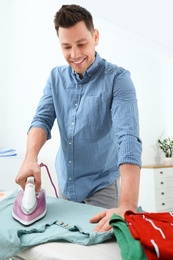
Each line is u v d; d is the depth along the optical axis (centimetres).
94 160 107
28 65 253
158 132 368
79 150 106
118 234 57
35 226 69
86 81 104
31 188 78
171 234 52
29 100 251
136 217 60
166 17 276
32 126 109
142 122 345
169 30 306
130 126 88
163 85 389
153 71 375
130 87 97
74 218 76
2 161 196
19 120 244
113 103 97
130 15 275
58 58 271
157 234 52
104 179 109
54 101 110
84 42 92
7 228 68
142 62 358
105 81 101
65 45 93
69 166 108
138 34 320
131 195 76
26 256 60
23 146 244
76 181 109
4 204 88
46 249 57
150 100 362
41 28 264
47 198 98
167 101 392
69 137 106
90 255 54
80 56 93
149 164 343
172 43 342
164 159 360
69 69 109
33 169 84
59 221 73
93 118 101
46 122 112
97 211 82
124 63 332
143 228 54
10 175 198
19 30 252
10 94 240
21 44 251
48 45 266
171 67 397
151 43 345
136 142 85
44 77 262
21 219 71
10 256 59
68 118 107
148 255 47
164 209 296
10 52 244
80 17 88
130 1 247
